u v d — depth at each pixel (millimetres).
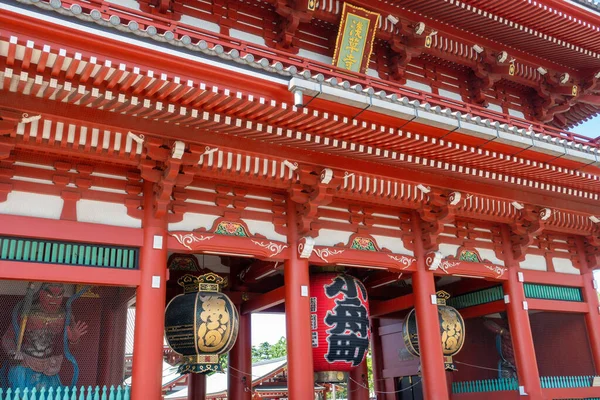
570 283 16250
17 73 8008
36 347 9984
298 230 12125
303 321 11453
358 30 13648
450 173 12750
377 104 9938
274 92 9359
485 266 14695
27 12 7262
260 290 15766
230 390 15156
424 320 13156
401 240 13695
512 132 11812
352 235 12969
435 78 15852
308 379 11078
